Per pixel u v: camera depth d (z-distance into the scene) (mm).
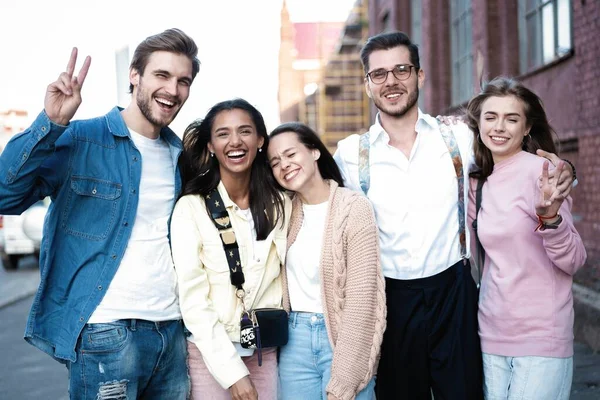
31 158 2834
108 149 3133
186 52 3174
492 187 3320
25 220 15438
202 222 3215
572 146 7445
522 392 3111
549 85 7992
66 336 2988
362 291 3100
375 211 3553
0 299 11344
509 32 9117
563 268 3047
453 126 3586
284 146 3225
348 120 27281
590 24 6766
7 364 7078
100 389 2980
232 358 3025
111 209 3072
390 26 17234
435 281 3457
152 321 3084
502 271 3199
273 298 3312
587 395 4840
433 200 3488
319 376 3246
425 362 3488
